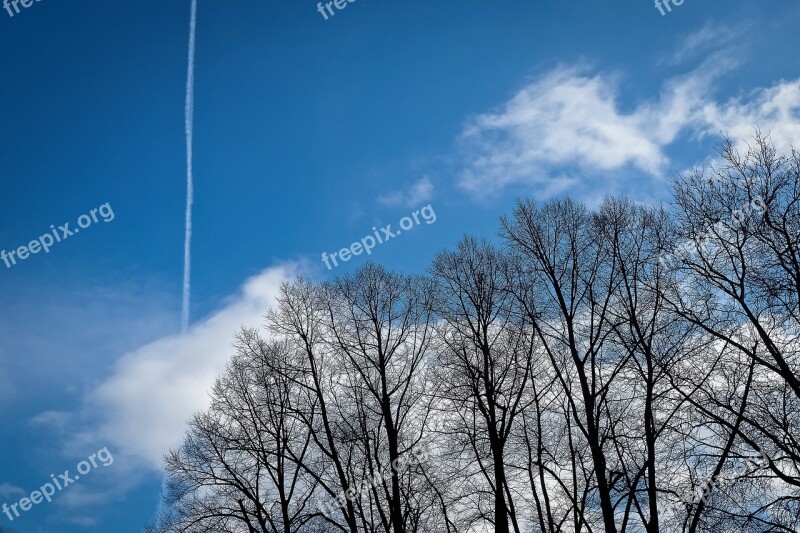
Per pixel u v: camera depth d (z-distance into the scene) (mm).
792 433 17281
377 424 20406
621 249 19391
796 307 17531
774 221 17688
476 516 19172
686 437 17734
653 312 18609
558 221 20562
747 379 17516
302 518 18719
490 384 18922
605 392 17672
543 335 19594
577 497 18469
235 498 19797
